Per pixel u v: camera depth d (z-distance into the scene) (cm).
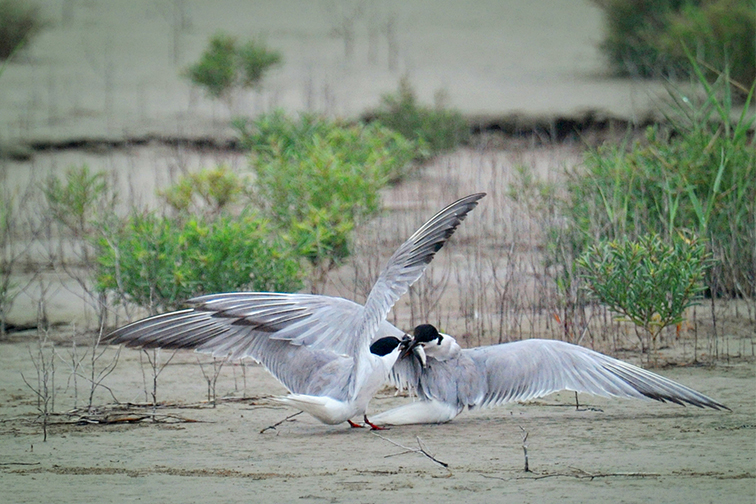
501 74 3112
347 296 1536
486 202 2058
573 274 1377
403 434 884
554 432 884
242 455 819
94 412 984
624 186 1556
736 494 695
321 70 3150
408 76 2978
